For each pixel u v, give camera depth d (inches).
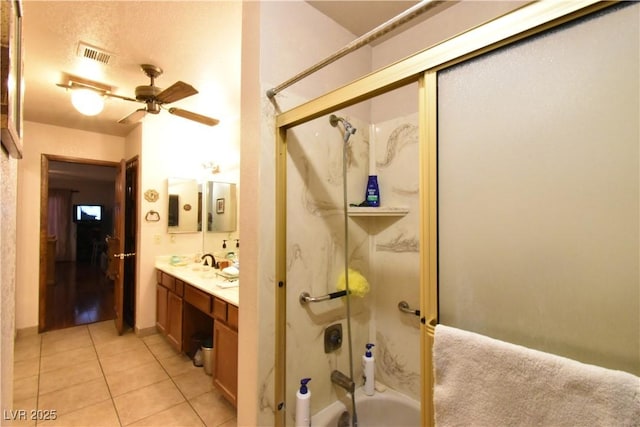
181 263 124.7
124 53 74.8
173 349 110.7
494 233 28.3
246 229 54.3
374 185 70.1
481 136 29.0
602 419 21.3
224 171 135.0
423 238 32.2
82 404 78.1
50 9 58.6
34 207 125.4
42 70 82.7
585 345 23.9
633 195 22.0
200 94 99.7
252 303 52.6
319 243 62.0
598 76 23.4
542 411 23.8
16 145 29.4
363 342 72.7
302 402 55.1
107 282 225.6
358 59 71.9
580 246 24.2
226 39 69.2
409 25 68.6
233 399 71.9
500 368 26.0
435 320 31.3
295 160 57.4
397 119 69.4
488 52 28.7
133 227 133.3
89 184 329.7
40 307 124.7
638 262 21.8
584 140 24.0
